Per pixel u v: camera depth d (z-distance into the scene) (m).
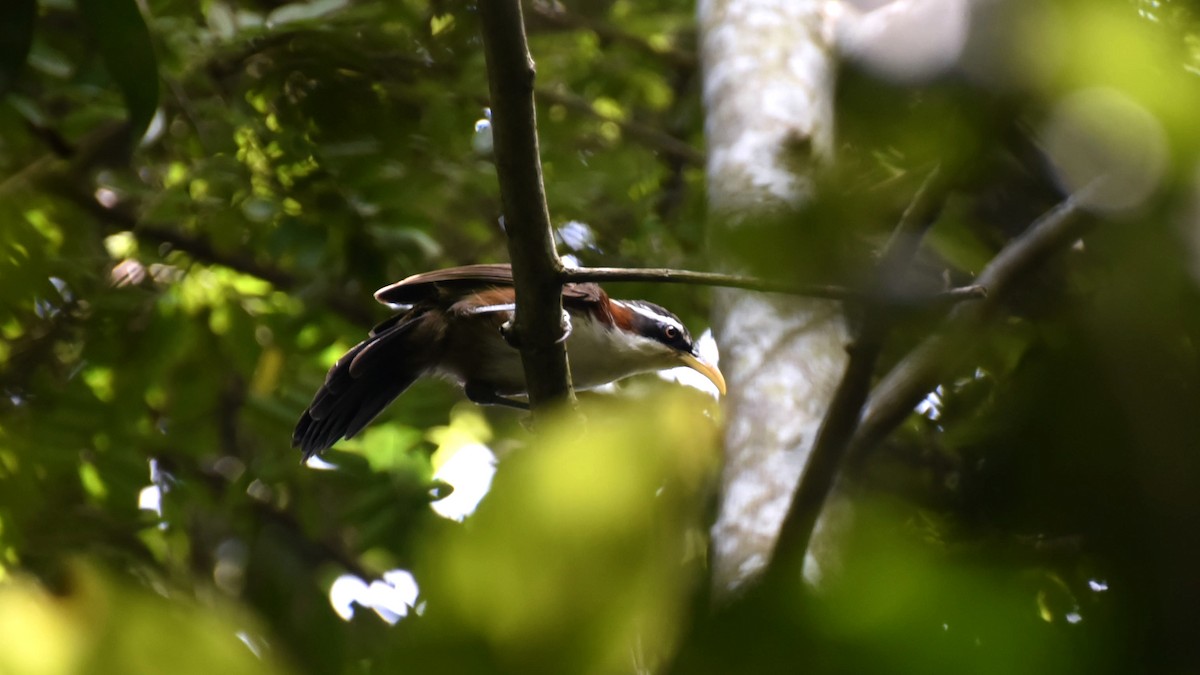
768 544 6.69
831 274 2.18
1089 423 1.90
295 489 12.34
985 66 2.09
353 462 11.28
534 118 6.26
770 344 7.98
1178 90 1.96
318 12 10.42
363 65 9.82
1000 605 1.47
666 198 14.77
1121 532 1.69
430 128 11.09
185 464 12.75
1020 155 2.30
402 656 1.54
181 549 12.09
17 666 1.34
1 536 6.12
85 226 12.12
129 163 11.88
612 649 1.56
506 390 10.46
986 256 3.51
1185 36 2.00
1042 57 2.03
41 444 10.73
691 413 1.83
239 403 13.85
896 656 1.45
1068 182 2.12
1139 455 1.76
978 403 3.46
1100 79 2.00
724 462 7.48
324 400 9.95
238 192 11.09
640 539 1.59
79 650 1.37
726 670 1.50
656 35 15.95
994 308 3.33
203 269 12.81
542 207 6.56
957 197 3.44
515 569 1.56
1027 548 1.95
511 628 1.54
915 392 4.20
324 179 10.70
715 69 10.28
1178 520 1.64
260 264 13.09
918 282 2.64
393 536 10.82
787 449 7.37
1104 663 1.47
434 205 12.63
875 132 2.27
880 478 4.23
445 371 10.35
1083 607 1.71
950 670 1.44
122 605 1.40
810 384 7.78
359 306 13.57
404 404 11.88
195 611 1.43
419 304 10.32
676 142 14.76
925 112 2.20
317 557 12.47
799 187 2.25
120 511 11.03
